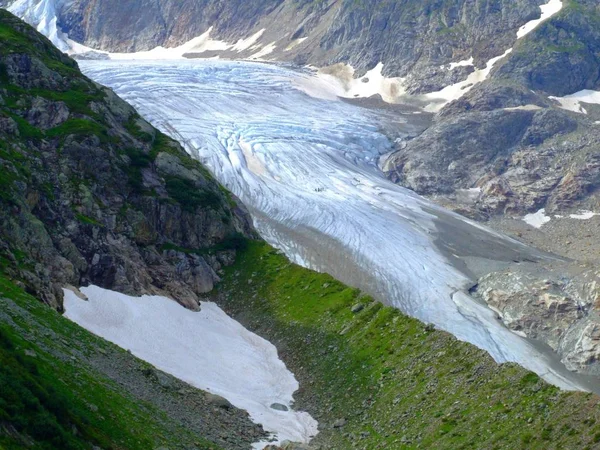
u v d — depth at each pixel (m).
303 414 101.69
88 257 122.62
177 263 135.62
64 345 84.06
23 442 58.12
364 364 107.31
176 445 74.75
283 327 125.19
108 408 72.69
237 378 110.75
